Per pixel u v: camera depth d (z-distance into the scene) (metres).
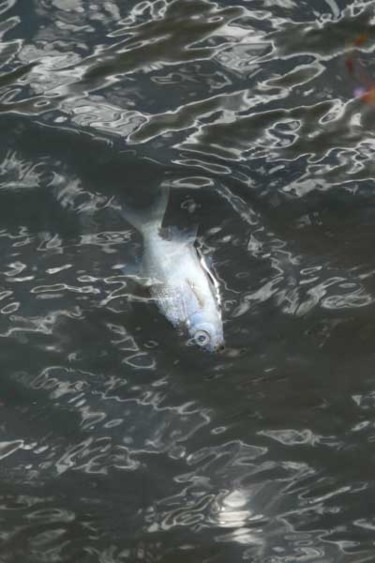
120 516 9.64
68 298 11.35
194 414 10.37
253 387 10.53
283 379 10.57
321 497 9.66
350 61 13.56
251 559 9.25
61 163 12.66
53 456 10.13
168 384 10.63
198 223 11.87
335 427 10.17
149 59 13.77
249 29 14.04
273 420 10.27
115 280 11.45
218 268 11.45
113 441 10.22
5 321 11.22
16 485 9.91
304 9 14.22
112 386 10.66
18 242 11.91
